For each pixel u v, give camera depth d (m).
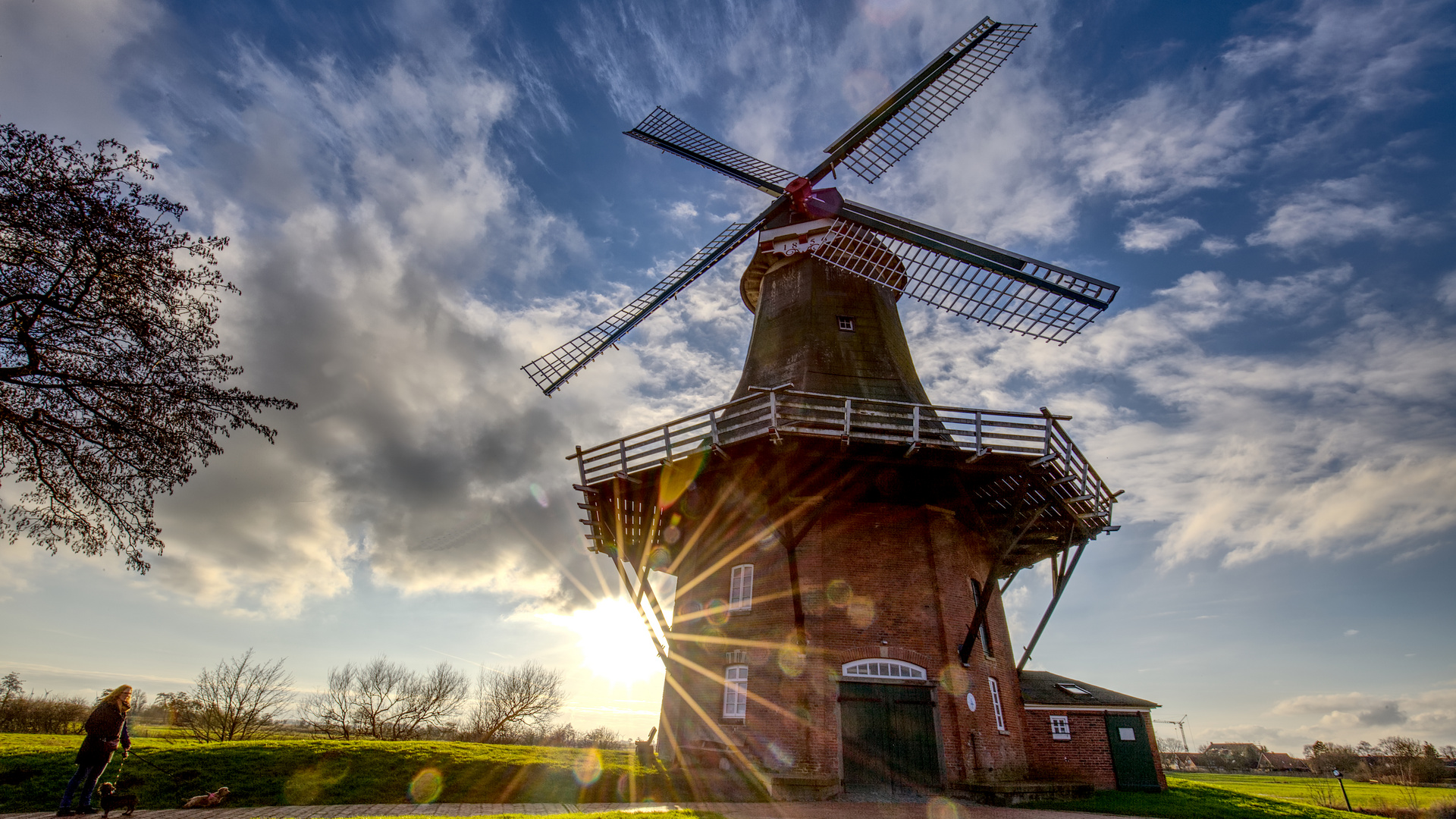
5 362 9.91
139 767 11.32
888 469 15.95
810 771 14.08
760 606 16.47
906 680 15.34
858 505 17.20
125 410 10.45
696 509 18.30
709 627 17.11
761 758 14.77
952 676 15.41
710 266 23.22
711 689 16.30
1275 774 80.00
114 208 9.95
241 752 12.41
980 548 19.41
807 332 19.69
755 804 12.74
